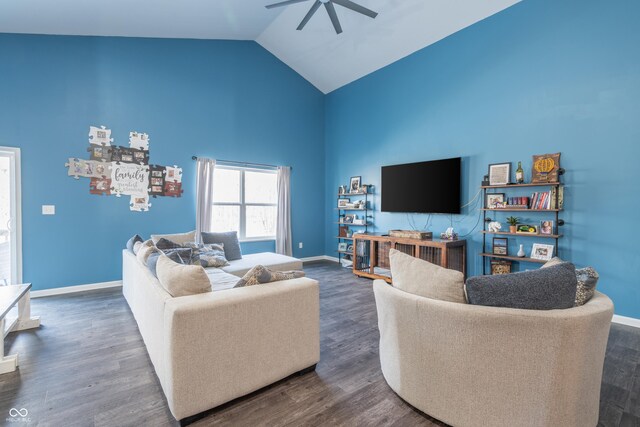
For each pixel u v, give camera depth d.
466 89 4.10
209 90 4.94
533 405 1.32
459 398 1.48
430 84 4.53
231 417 1.63
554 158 3.26
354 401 1.76
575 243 3.18
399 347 1.71
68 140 3.87
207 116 4.92
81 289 3.97
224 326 1.67
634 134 2.82
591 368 1.36
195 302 1.61
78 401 1.74
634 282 2.84
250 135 5.41
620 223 2.91
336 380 1.97
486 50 3.88
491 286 1.42
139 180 4.33
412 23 4.26
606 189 2.98
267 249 5.70
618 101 2.91
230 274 3.33
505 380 1.36
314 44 5.19
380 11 4.19
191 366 1.57
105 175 4.11
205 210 4.81
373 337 2.62
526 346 1.31
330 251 6.40
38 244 3.71
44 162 3.73
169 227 4.56
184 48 4.70
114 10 3.48
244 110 5.33
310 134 6.25
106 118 4.10
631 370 2.08
